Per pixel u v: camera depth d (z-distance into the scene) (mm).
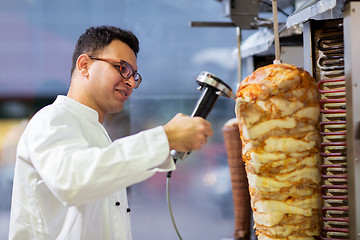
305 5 1354
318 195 1209
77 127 1241
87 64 1341
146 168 1056
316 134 1192
